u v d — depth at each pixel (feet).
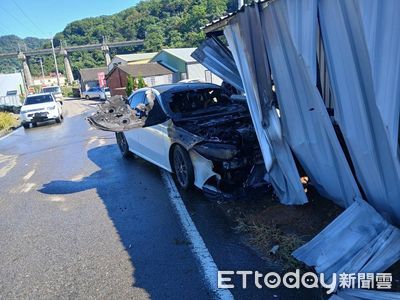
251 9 13.00
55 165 29.09
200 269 11.80
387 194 10.95
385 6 8.87
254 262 11.91
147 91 23.06
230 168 16.03
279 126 13.76
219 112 20.93
